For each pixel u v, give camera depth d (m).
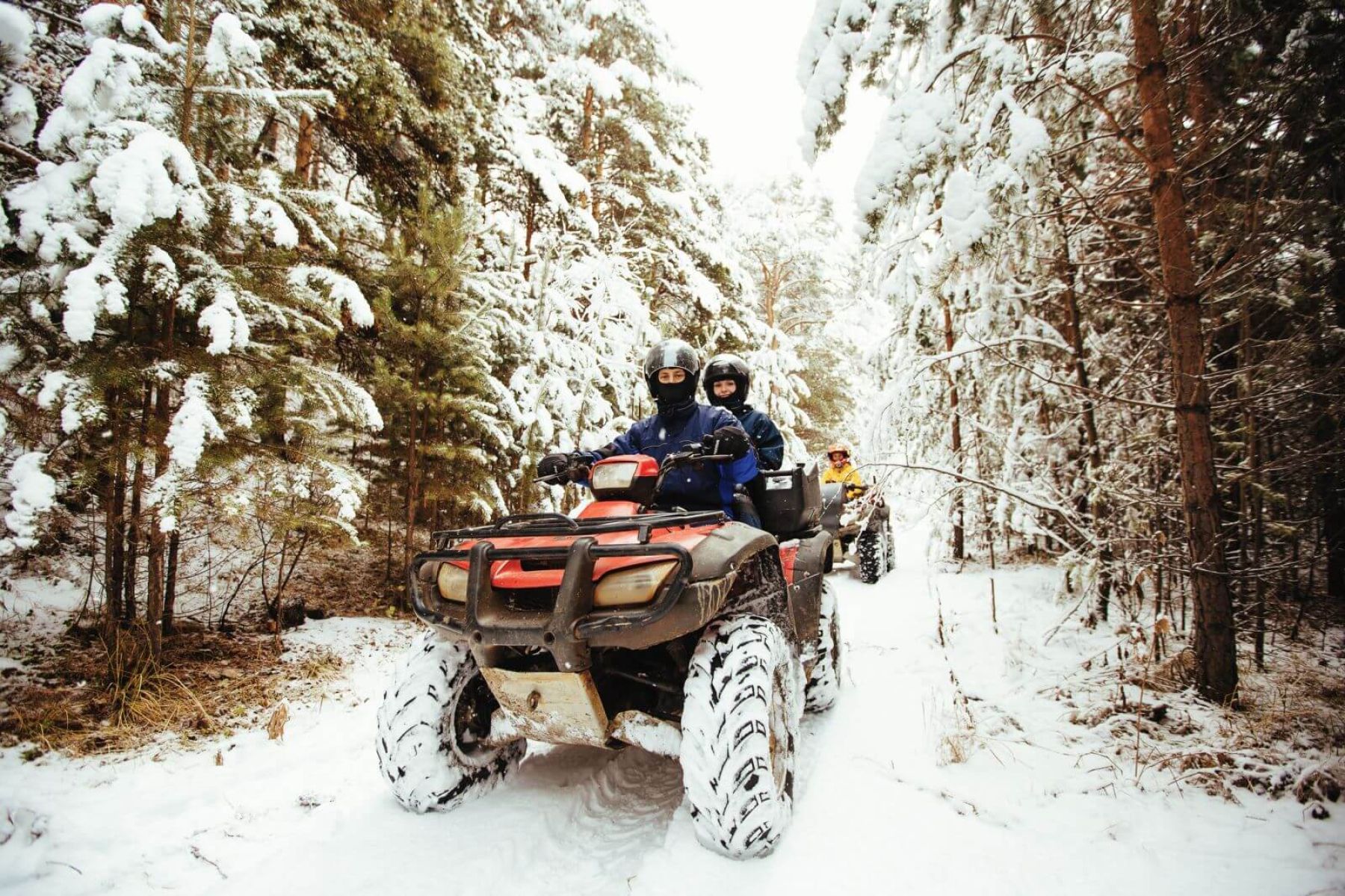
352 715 3.81
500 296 6.77
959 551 8.48
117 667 3.82
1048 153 3.62
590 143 12.66
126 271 3.49
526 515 2.53
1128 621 4.23
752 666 2.33
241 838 2.50
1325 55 3.66
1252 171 4.21
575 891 2.13
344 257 5.93
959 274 5.48
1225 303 4.68
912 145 4.12
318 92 4.32
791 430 15.37
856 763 3.06
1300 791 2.63
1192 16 4.03
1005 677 4.20
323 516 4.59
